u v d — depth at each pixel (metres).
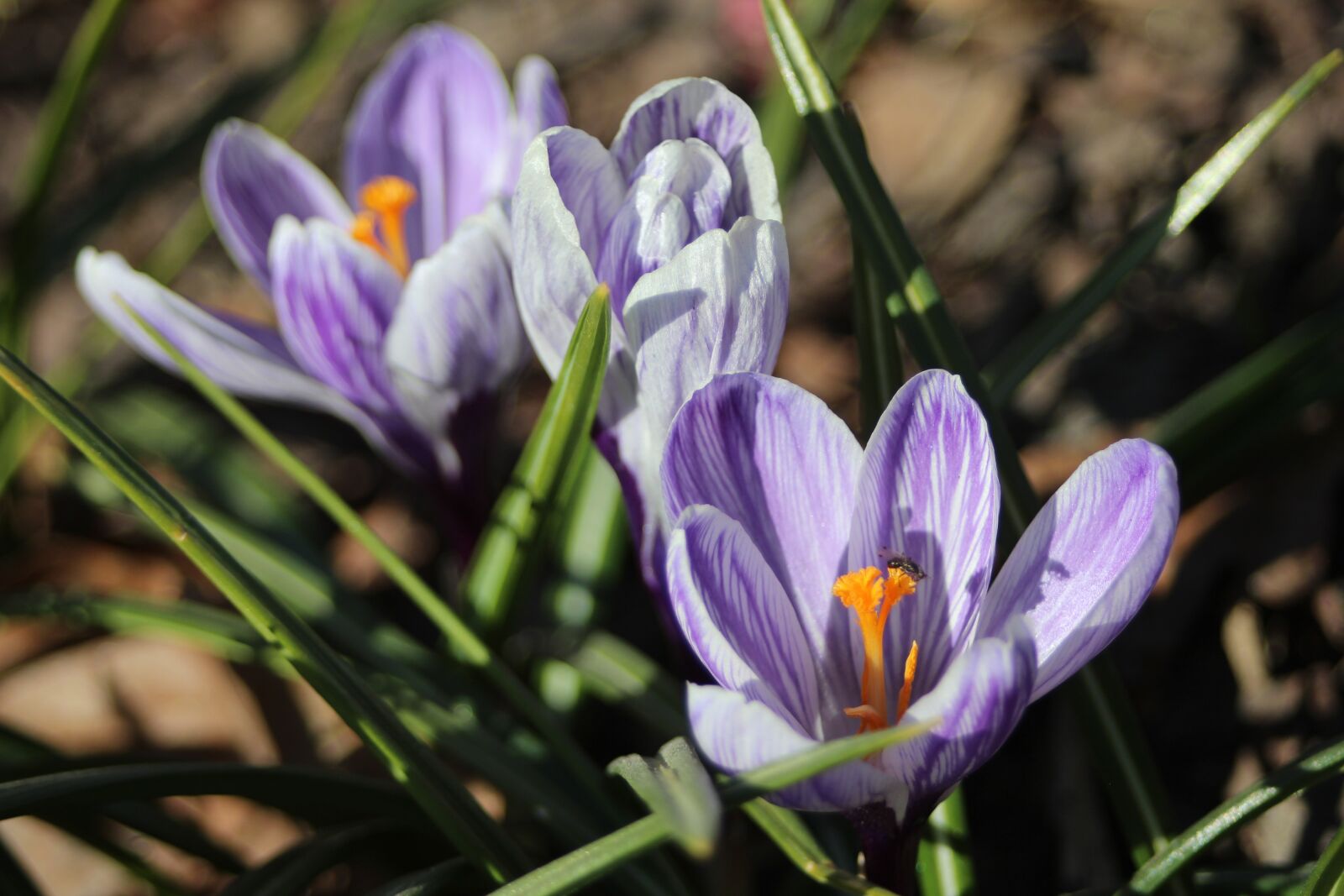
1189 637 0.41
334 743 0.42
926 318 0.35
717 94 0.31
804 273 0.56
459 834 0.32
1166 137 0.54
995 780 0.41
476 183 0.39
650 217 0.31
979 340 0.51
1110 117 0.56
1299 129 0.51
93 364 0.51
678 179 0.31
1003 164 0.56
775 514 0.31
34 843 0.41
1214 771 0.40
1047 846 0.40
